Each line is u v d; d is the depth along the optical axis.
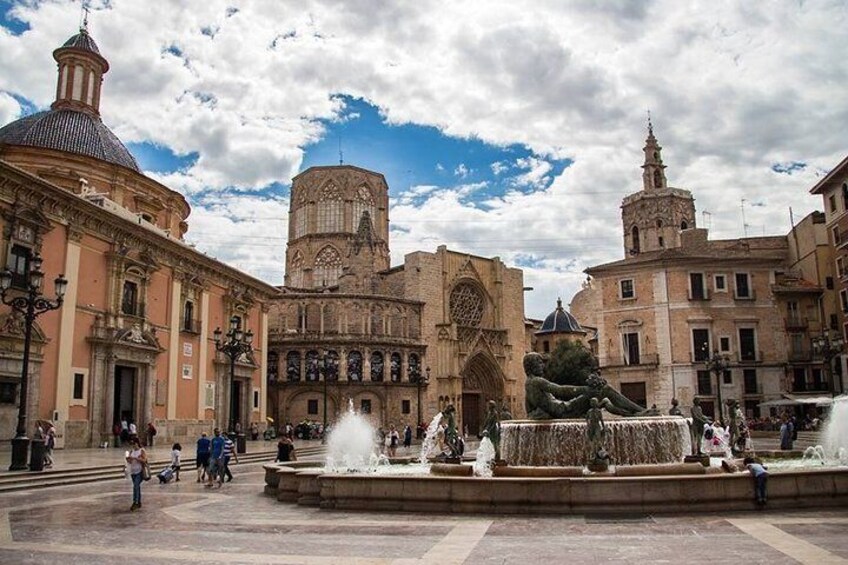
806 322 60.34
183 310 47.38
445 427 22.66
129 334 40.50
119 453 34.00
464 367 79.19
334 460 28.61
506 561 10.95
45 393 34.59
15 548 12.58
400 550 12.01
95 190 47.50
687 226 106.19
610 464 20.53
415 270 79.00
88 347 37.94
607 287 64.31
